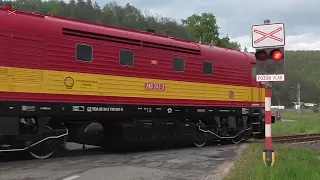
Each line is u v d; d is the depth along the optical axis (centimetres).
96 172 929
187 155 1317
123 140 1353
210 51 1666
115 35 1311
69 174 898
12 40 1059
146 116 1409
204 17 4788
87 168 985
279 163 1000
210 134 1669
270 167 895
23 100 1072
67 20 1209
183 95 1523
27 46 1088
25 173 908
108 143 1390
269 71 913
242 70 1819
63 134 1172
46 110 1120
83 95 1209
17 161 1100
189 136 1581
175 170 995
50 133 1142
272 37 910
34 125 1139
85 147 1529
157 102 1424
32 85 1091
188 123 1591
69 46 1183
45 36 1128
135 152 1388
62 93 1157
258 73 924
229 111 1734
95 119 1309
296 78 15312
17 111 1062
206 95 1620
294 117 6762
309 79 15750
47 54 1130
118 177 877
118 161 1129
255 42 927
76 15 4800
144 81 1384
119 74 1309
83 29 1225
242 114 1809
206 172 975
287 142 1988
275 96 12388
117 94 1298
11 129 1059
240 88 1802
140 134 1404
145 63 1394
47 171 936
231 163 1138
